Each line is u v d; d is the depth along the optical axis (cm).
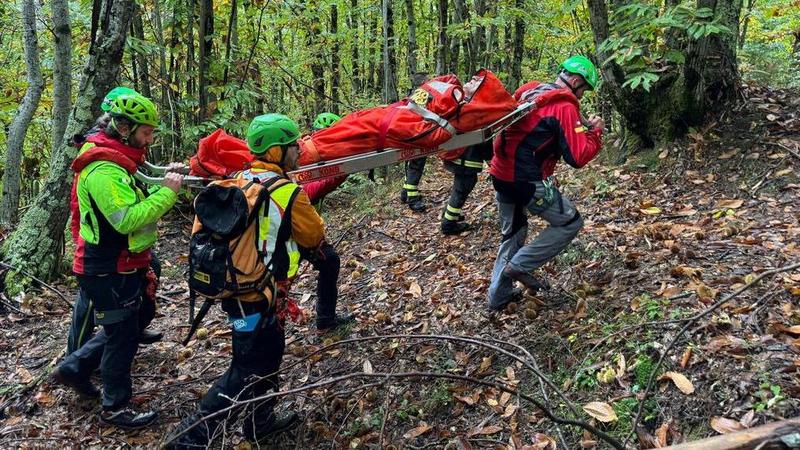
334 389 372
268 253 295
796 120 501
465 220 582
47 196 553
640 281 375
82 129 542
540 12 955
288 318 472
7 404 396
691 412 273
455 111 348
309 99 1117
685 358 293
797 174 450
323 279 430
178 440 311
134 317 355
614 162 566
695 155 510
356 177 815
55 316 513
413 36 833
